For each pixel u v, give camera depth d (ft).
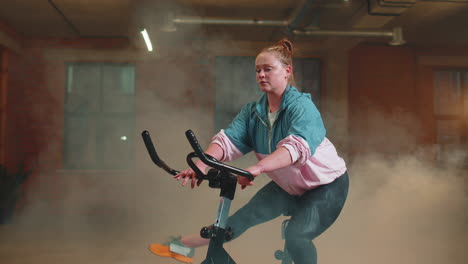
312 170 4.79
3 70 21.15
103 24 20.72
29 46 22.53
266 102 4.92
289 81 4.92
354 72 24.09
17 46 21.97
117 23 20.54
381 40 23.32
